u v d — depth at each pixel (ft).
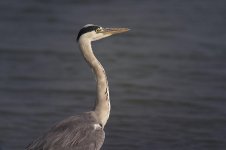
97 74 36.47
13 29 80.74
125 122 51.88
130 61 69.00
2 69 66.28
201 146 47.14
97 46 74.59
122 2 95.25
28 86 61.41
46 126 51.03
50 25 82.79
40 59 69.82
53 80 63.31
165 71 65.92
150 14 88.12
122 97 58.44
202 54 71.15
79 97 58.65
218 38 77.15
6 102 56.85
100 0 96.22
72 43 75.66
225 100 57.67
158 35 78.59
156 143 47.50
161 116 53.62
